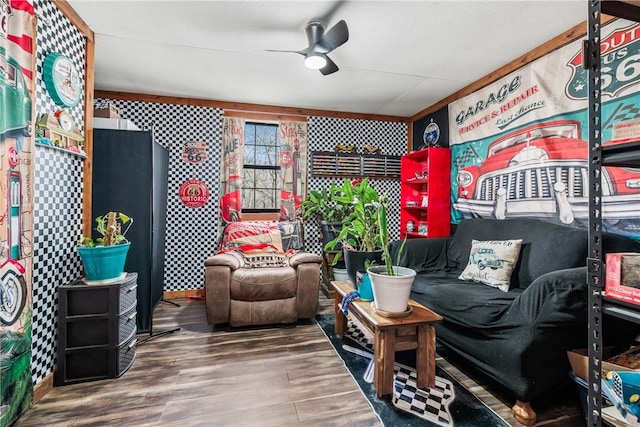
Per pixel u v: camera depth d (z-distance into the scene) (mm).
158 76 2980
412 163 4012
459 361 2070
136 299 2289
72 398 1646
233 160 3650
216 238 3609
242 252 3055
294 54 2564
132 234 2428
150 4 1934
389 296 1683
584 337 1499
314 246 3955
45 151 1719
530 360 1454
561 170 2232
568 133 2186
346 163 4012
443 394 1687
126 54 2568
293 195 3854
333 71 2402
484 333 1684
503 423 1464
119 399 1638
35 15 1618
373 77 2996
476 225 2795
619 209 1874
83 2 1906
